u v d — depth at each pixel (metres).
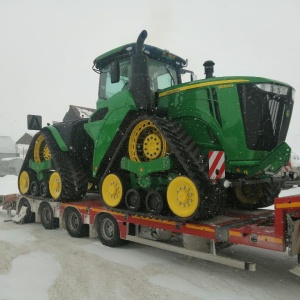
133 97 5.02
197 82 4.72
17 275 4.11
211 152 4.16
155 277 4.05
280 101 4.57
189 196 4.16
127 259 4.76
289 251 3.38
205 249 4.14
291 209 3.37
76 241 5.83
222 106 4.46
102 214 5.58
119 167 5.40
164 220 4.51
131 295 3.53
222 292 3.60
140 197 4.87
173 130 4.47
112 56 5.95
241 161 4.35
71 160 6.63
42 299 3.43
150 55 5.77
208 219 4.34
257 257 4.85
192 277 4.05
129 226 5.13
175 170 4.58
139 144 5.02
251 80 4.38
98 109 5.90
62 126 6.78
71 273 4.18
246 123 4.33
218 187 4.34
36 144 7.44
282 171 4.88
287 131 4.77
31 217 7.58
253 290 3.66
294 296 3.51
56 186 6.60
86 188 6.59
